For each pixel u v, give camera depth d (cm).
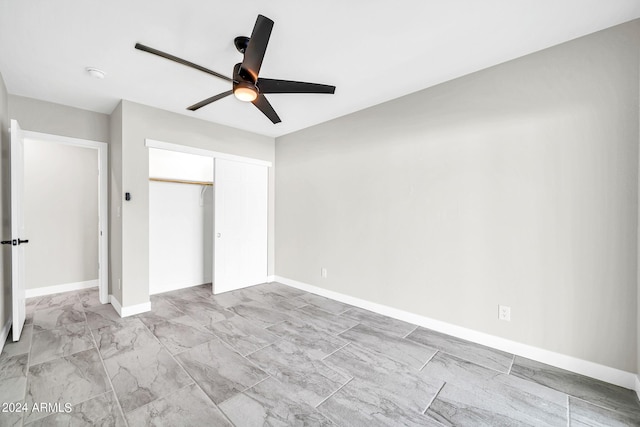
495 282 239
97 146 339
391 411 168
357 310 330
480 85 246
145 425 154
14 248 236
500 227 236
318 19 181
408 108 293
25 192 368
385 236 314
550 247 214
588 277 200
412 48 214
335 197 366
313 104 320
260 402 174
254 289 415
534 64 219
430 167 277
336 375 203
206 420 158
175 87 276
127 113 305
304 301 362
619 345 190
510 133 231
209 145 376
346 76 256
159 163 423
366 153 331
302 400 176
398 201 302
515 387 189
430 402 176
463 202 256
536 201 220
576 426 156
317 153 389
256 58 174
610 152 192
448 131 265
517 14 177
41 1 163
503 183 234
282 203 447
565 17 180
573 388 188
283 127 404
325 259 379
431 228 277
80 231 408
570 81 205
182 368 209
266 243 450
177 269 416
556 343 213
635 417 162
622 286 189
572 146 205
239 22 184
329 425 157
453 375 203
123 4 167
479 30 193
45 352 229
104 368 207
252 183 430
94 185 419
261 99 233
